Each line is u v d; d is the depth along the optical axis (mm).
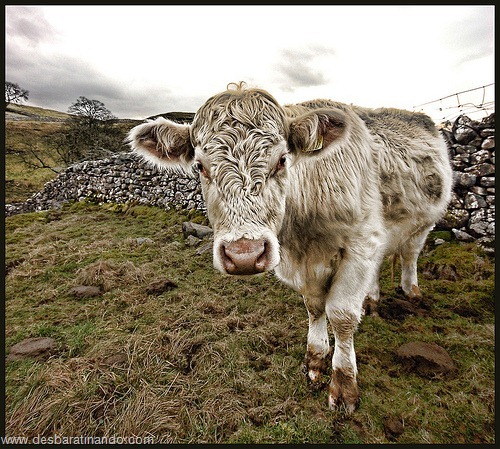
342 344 2328
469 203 5105
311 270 2307
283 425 2168
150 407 2314
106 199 13070
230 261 1570
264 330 3371
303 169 2092
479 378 2496
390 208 2643
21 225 10773
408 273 3805
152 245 7121
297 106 2227
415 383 2510
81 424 2229
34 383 2604
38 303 4387
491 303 3547
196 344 3154
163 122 2025
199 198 9391
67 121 24906
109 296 4496
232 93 1771
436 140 3262
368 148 2406
